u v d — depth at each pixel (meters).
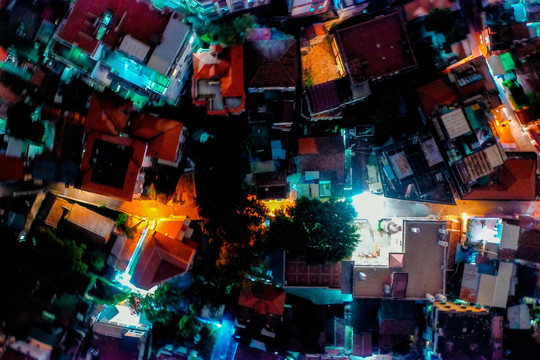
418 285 36.88
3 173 34.78
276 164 38.00
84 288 36.47
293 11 35.88
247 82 33.81
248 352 37.41
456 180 37.59
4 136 34.97
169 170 37.50
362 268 36.81
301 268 37.81
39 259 36.03
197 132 37.56
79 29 31.16
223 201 36.41
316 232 36.38
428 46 37.66
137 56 31.17
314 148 37.22
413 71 37.53
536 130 38.03
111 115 32.97
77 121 35.25
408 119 38.03
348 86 35.94
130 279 35.41
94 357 37.03
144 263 34.81
